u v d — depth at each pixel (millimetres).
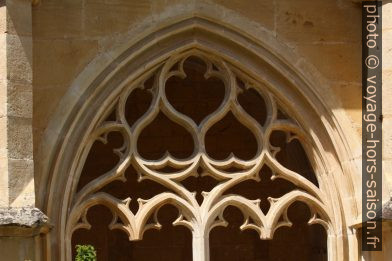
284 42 15867
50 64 15484
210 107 19750
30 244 14648
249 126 16016
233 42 15836
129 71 15688
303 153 18859
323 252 19578
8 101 14844
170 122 19984
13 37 14984
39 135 15336
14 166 14758
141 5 15688
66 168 15391
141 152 19969
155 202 15711
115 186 19953
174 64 15930
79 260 14945
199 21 15773
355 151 15727
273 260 19922
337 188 15891
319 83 15852
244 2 15852
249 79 15969
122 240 20047
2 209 14547
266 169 19828
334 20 15945
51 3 15562
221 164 15859
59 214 15281
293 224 19875
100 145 19812
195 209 15719
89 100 15500
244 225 15938
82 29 15578
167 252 20047
